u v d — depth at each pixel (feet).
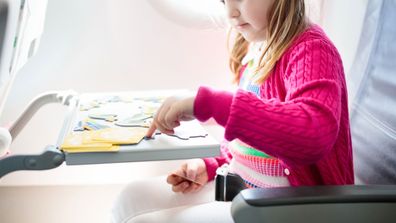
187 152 1.96
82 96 3.12
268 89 2.59
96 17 4.19
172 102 2.18
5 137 2.58
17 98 4.31
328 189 1.95
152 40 4.31
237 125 1.99
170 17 4.19
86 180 4.74
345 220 1.89
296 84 2.21
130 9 4.18
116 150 1.92
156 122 2.15
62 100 3.15
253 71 2.85
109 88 4.42
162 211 2.56
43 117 4.44
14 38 2.22
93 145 1.93
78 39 4.24
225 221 2.40
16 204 4.50
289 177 2.49
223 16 4.22
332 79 2.15
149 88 4.46
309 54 2.29
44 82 4.32
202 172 2.99
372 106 2.74
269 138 1.97
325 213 1.86
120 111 2.61
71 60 4.29
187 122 2.38
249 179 2.69
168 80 4.46
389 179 2.45
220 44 4.38
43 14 3.16
